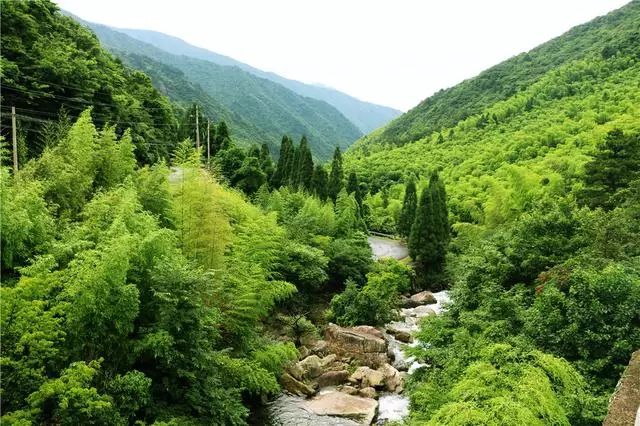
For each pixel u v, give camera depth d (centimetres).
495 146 7356
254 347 1515
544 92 9400
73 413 782
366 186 7919
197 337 1056
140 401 898
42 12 3134
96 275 847
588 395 823
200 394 1076
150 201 1561
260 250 1753
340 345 2017
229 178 4034
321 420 1472
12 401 750
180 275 1024
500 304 1248
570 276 1160
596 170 2481
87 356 916
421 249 3669
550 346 1048
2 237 888
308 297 2627
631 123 5225
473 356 1048
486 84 13025
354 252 3052
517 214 3412
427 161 8475
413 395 1182
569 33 13925
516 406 653
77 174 1388
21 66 2623
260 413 1490
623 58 8856
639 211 1614
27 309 773
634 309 973
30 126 2581
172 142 4794
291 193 3994
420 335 1494
